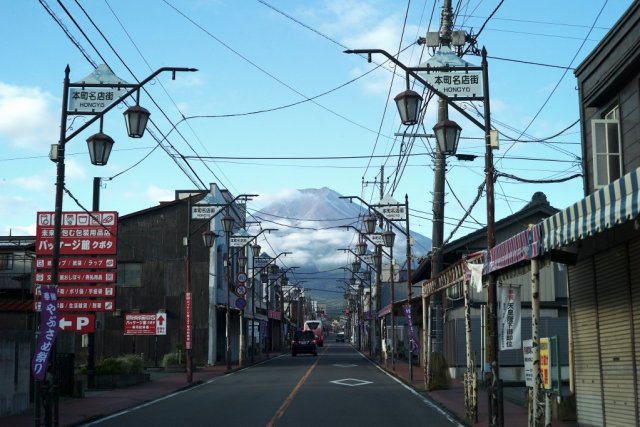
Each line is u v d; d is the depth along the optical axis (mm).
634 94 15391
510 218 32938
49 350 14938
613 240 14172
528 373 14234
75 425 17984
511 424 17016
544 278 32000
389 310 47938
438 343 28359
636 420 13383
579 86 17938
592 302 15656
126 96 15641
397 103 14656
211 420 18609
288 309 111000
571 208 10984
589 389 15898
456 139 15297
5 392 19906
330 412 20250
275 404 22484
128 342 48000
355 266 73375
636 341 13422
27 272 44625
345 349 92188
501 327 15469
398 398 24703
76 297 28672
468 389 18547
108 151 15930
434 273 25984
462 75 15211
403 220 32469
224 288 53625
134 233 49375
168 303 48656
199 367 46688
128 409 22047
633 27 14898
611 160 16422
